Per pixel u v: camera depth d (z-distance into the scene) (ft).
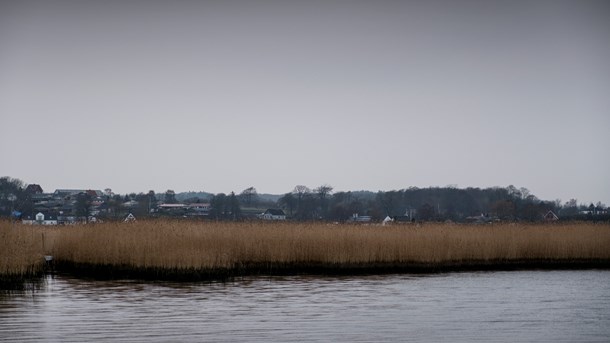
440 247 215.31
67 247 204.44
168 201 567.59
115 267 188.03
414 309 139.74
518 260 223.30
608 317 132.87
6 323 121.90
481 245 219.41
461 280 187.01
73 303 143.02
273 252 204.03
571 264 225.76
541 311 138.82
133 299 149.07
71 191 588.09
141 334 114.11
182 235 195.00
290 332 116.78
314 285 175.01
